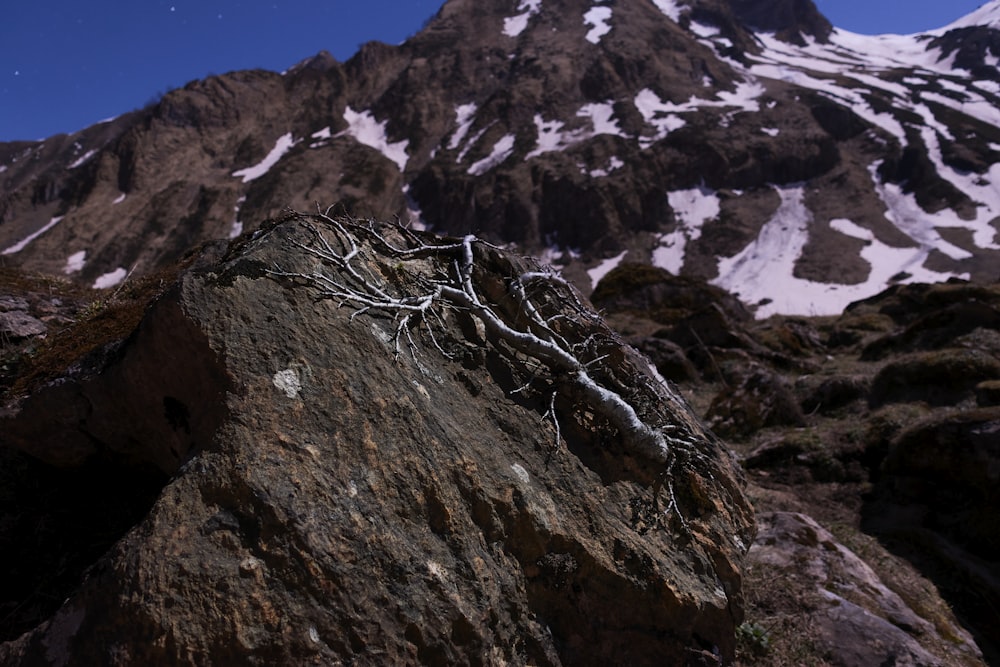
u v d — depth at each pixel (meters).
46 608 3.35
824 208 84.69
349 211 3.98
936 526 6.95
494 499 3.10
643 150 95.50
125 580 2.27
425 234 4.24
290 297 3.13
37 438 3.62
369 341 3.26
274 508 2.50
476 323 3.93
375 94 131.50
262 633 2.33
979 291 16.30
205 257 5.94
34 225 104.00
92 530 3.72
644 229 87.94
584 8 141.75
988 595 5.84
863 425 9.20
